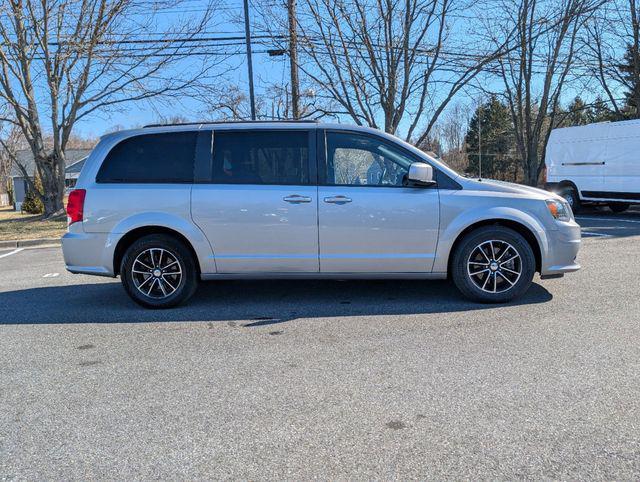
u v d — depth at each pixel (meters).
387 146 5.31
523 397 3.26
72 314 5.43
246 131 5.36
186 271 5.42
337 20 14.12
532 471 2.52
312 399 3.32
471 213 5.17
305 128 5.34
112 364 4.00
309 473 2.55
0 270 8.76
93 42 15.75
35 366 4.00
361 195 5.19
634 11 19.75
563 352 3.97
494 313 5.00
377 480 2.48
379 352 4.08
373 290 6.05
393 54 14.58
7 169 46.47
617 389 3.33
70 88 17.09
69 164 43.19
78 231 5.38
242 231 5.26
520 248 5.20
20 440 2.93
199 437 2.91
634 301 5.27
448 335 4.42
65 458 2.74
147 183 5.34
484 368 3.71
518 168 55.38
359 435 2.88
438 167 5.30
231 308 5.46
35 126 17.56
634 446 2.71
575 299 5.39
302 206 5.19
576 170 15.22
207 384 3.59
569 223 5.34
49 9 15.62
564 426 2.91
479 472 2.52
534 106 29.75
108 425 3.07
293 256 5.27
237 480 2.52
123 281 5.46
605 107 24.02
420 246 5.23
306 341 4.38
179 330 4.79
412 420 3.03
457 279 5.31
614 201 14.19
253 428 2.99
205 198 5.25
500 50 16.39
